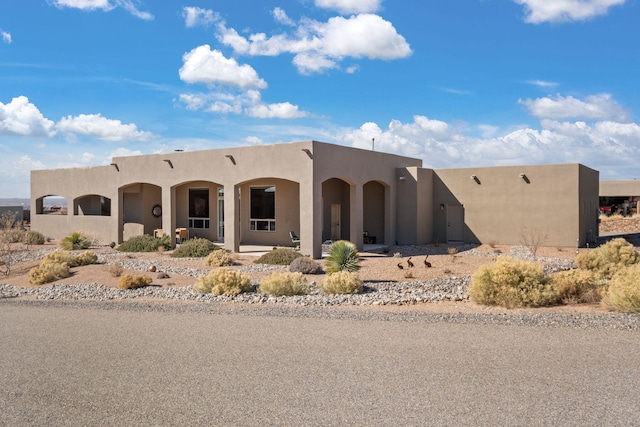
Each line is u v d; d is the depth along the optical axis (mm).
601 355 6832
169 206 24859
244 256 21016
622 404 5199
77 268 18297
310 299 12000
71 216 29328
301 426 4828
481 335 8031
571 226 23609
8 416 5184
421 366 6484
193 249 21297
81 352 7453
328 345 7574
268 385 5902
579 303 10914
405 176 25938
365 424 4844
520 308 10664
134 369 6586
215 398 5547
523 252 22078
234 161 22484
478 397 5430
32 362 6988
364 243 26375
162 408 5312
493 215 25625
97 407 5375
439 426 4777
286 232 24328
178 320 9688
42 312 10945
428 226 26766
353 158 22578
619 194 47938
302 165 20328
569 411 5047
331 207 25781
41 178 30906
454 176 26641
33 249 25094
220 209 26406
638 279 9859
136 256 21703
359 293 12961
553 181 24016
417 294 12547
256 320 9555
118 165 26859
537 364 6492
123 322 9602
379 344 7582
